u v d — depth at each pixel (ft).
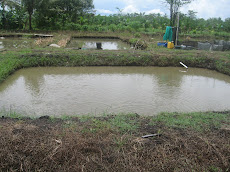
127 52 41.04
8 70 29.17
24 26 85.30
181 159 11.00
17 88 24.50
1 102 20.53
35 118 15.74
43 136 12.34
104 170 10.23
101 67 35.37
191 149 11.72
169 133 13.21
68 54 36.78
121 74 31.68
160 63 36.94
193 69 35.78
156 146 11.74
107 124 14.07
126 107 19.95
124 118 15.61
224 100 22.56
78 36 75.10
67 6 92.07
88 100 21.31
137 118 15.88
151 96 22.94
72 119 15.40
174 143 12.16
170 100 22.03
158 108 20.03
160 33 72.95
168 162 10.72
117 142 11.91
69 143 11.55
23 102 20.59
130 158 10.80
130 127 13.82
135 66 36.60
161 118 15.92
